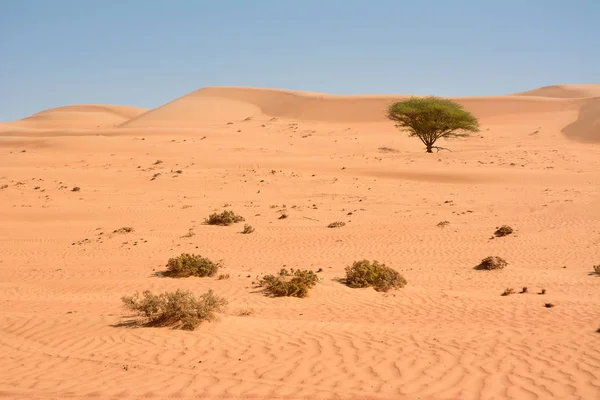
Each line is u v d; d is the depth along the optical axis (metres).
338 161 58.69
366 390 8.05
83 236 29.58
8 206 37.56
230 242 27.58
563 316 13.19
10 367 9.17
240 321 11.88
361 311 14.39
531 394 7.84
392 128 107.56
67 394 7.96
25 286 18.55
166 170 51.50
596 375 8.54
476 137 93.25
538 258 22.61
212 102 157.25
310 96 156.50
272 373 8.79
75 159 58.81
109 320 11.94
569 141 87.12
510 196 39.16
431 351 9.86
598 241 24.77
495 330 11.52
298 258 23.66
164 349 9.98
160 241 27.91
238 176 48.41
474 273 20.08
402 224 30.61
